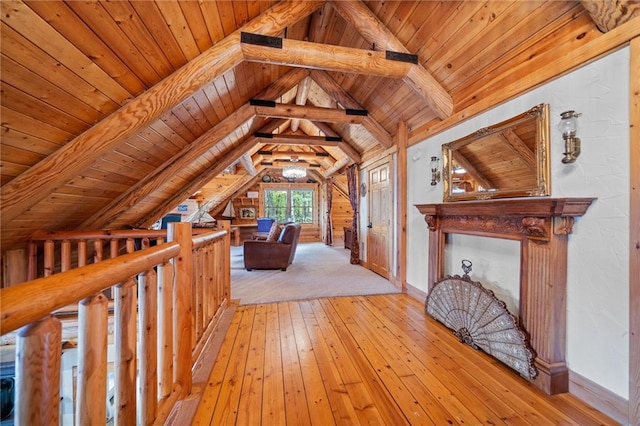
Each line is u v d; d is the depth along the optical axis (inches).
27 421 25.2
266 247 201.9
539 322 68.8
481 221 91.6
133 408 41.4
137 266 41.2
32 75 54.8
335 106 195.3
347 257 264.5
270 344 89.9
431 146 125.2
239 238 358.0
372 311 119.3
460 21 87.4
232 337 95.0
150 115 80.8
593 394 61.0
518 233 76.8
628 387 54.9
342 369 75.6
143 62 72.6
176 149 130.4
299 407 61.1
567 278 66.6
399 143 150.3
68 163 75.8
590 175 61.4
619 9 54.6
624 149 55.4
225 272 122.0
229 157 195.5
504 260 85.7
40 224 106.3
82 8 51.9
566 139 64.6
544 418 57.8
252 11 87.3
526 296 73.0
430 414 59.0
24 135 64.1
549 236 66.5
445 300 102.0
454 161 106.7
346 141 227.5
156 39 69.9
